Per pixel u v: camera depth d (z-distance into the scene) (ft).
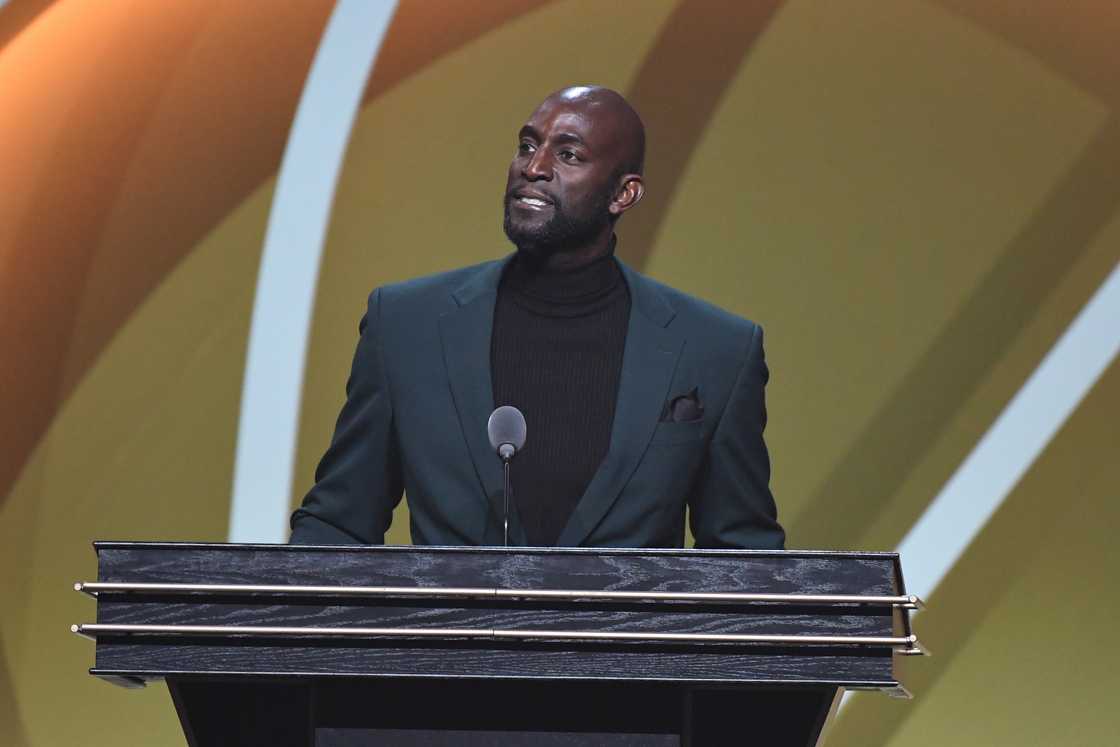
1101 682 53.42
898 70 56.90
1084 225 55.42
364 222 57.21
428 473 26.32
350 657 20.90
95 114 58.13
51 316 56.85
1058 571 54.03
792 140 56.85
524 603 20.97
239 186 57.62
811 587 21.03
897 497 54.75
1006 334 55.26
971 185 56.08
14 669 54.85
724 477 27.40
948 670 53.78
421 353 27.30
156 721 55.06
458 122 57.72
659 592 20.92
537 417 26.96
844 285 55.98
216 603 21.02
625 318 27.96
